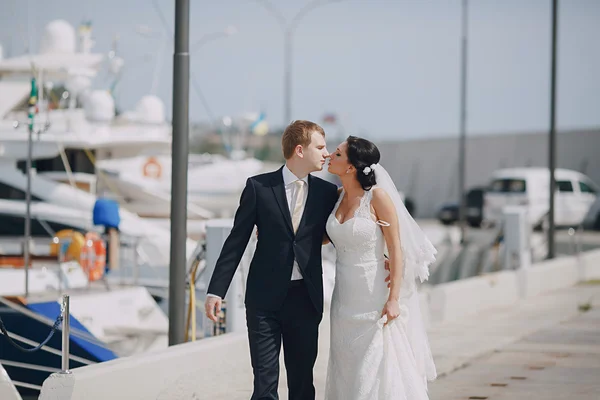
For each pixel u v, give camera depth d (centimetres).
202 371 732
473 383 888
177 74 862
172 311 862
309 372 604
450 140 5897
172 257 863
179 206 862
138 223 1554
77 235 1428
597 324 1305
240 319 937
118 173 1972
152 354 694
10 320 1122
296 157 596
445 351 1074
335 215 606
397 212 612
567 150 5403
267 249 591
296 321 593
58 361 1112
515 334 1209
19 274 1291
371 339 601
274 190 593
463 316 1387
